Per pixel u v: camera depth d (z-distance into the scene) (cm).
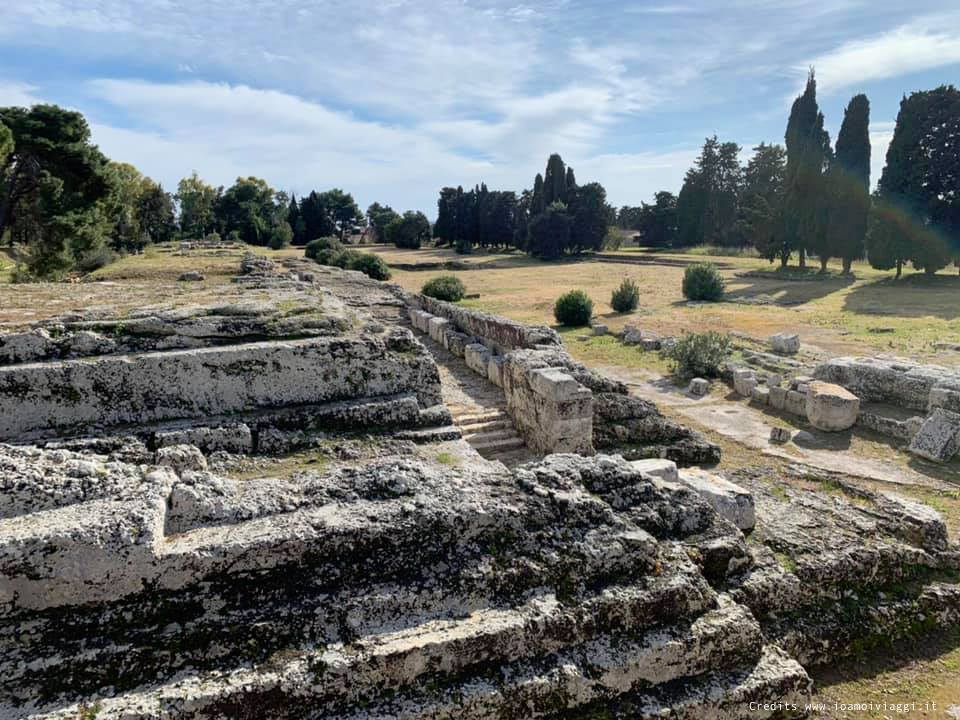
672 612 429
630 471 523
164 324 711
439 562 412
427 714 355
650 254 6756
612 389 959
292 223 8194
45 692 329
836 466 1036
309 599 382
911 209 3631
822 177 4294
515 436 920
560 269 5697
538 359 932
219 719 332
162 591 367
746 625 432
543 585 417
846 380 1373
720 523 525
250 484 448
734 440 1186
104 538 359
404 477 454
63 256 2833
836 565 540
